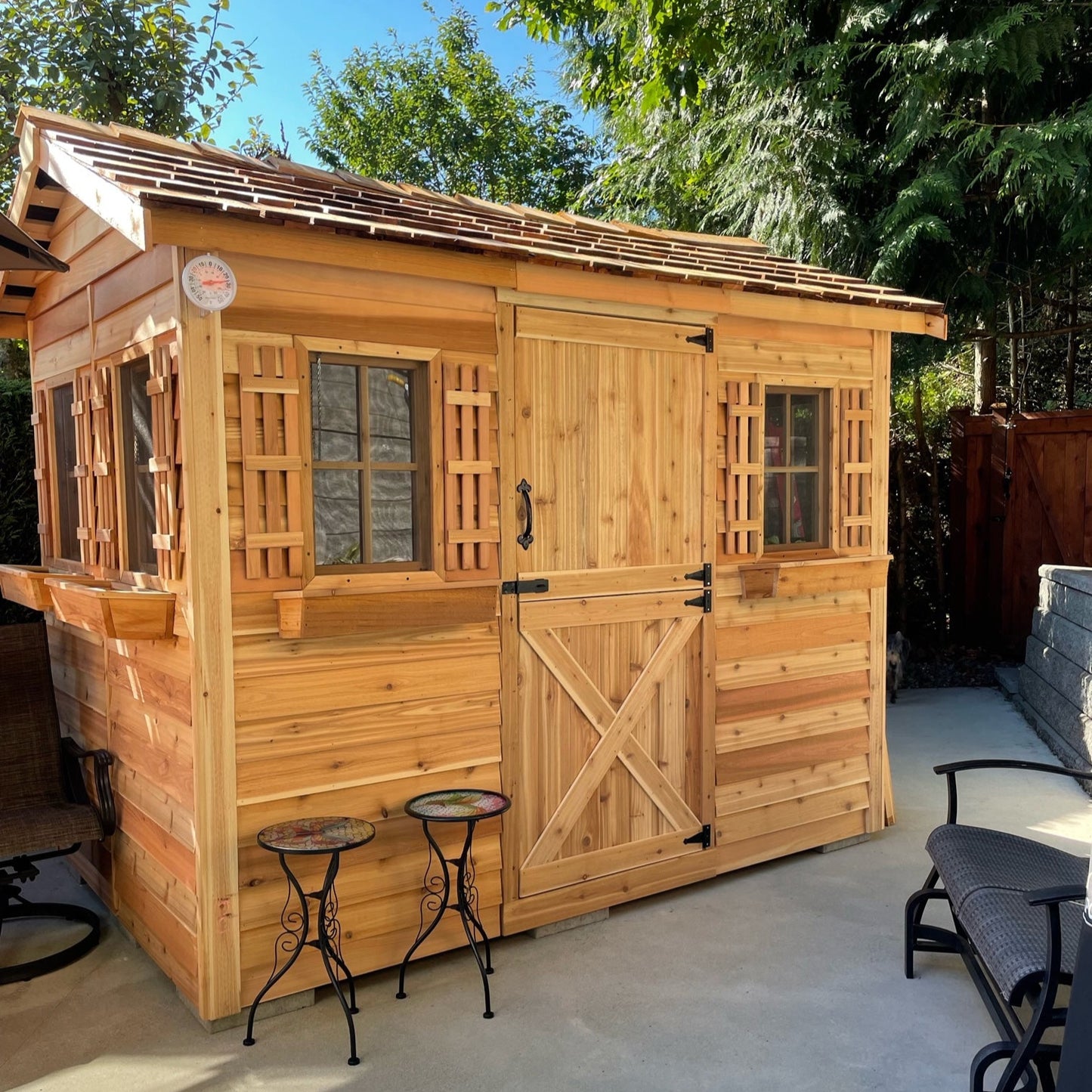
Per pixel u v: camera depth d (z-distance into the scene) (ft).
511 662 11.73
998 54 21.98
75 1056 9.46
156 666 10.62
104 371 11.78
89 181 9.97
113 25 22.76
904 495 27.86
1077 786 17.94
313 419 10.31
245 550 9.77
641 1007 10.30
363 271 10.41
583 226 15.37
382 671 10.74
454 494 11.18
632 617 12.82
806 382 14.49
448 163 64.18
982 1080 8.45
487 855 11.63
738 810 13.97
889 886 13.61
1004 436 27.02
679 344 13.12
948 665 27.58
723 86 27.40
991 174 23.40
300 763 10.21
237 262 9.62
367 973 10.98
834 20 25.45
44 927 12.64
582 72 32.24
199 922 9.66
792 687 14.58
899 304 14.89
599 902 12.56
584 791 12.44
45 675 13.00
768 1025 9.94
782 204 24.77
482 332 11.35
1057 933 7.36
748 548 14.03
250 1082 8.96
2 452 18.21
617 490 12.65
